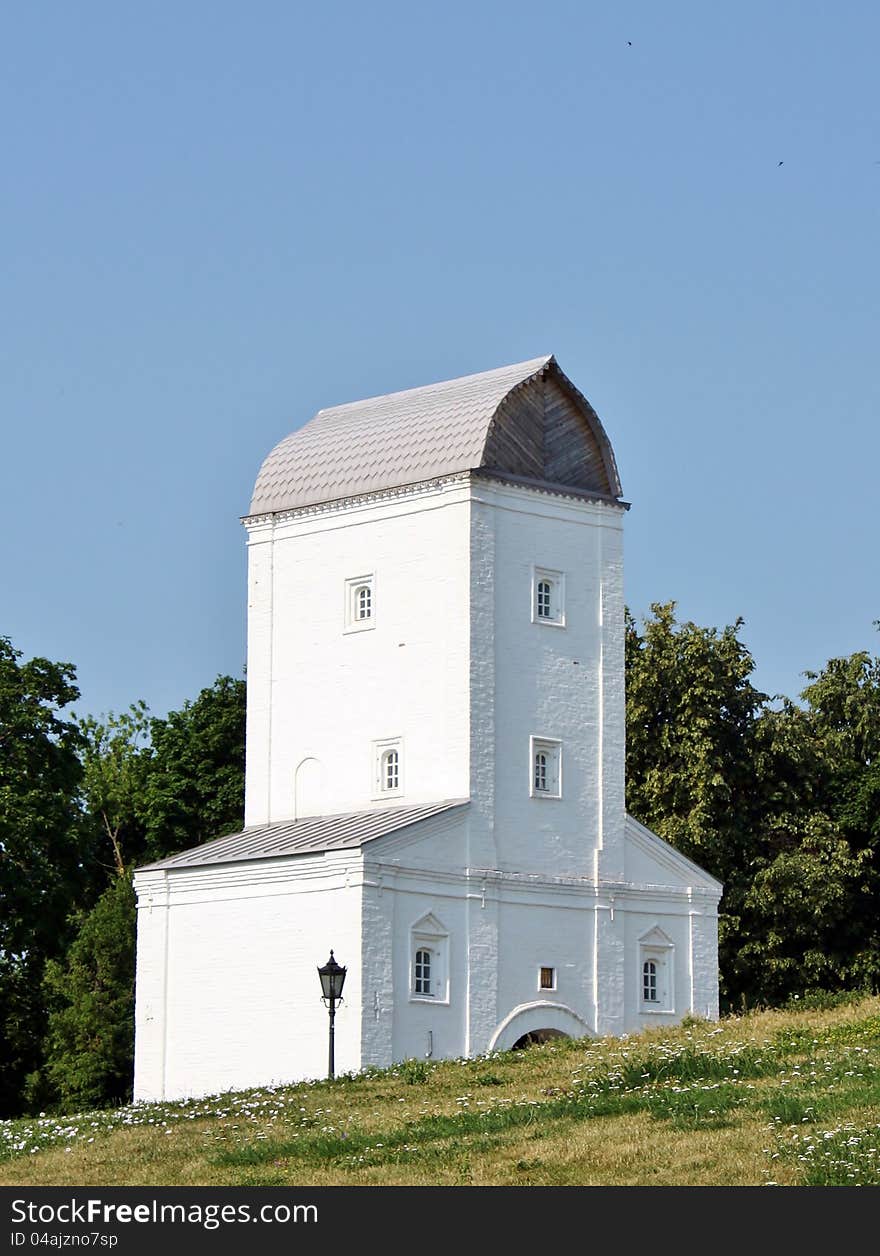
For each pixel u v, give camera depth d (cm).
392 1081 6662
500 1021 8212
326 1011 7850
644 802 10694
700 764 10562
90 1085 10581
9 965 10931
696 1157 4931
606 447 9019
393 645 8625
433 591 8531
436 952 8075
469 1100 6069
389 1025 7819
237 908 8212
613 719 8875
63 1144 6091
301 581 8962
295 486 9038
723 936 10450
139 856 12712
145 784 12681
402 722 8550
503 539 8588
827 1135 4938
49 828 9819
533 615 8656
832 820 10994
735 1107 5416
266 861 8131
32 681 10175
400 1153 5331
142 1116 6444
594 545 8919
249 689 9056
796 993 10612
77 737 10275
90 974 10744
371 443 8925
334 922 7869
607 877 8725
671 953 8919
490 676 8450
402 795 8506
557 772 8644
